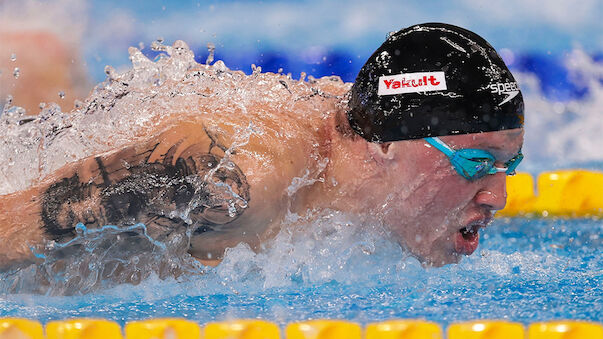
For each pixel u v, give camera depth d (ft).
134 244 20.44
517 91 20.95
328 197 21.57
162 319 16.99
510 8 76.38
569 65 66.33
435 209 21.29
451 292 20.40
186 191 19.60
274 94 24.11
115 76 26.91
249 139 20.51
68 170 20.29
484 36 71.56
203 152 19.81
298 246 21.80
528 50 68.95
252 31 72.90
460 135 20.40
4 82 54.90
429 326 15.71
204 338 16.35
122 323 17.56
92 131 23.30
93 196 19.65
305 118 22.67
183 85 24.54
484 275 23.09
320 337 15.87
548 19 72.90
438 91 20.44
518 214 38.42
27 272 20.51
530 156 52.37
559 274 23.45
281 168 20.48
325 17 76.28
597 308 18.06
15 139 23.95
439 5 77.92
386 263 22.56
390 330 15.75
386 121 20.81
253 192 19.93
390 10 77.66
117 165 19.80
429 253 22.06
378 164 21.18
